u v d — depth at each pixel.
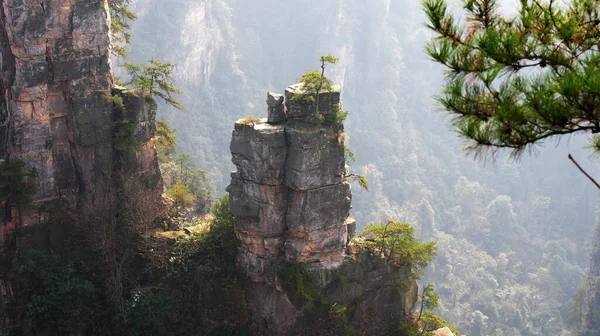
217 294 42.41
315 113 39.72
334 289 41.69
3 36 40.25
